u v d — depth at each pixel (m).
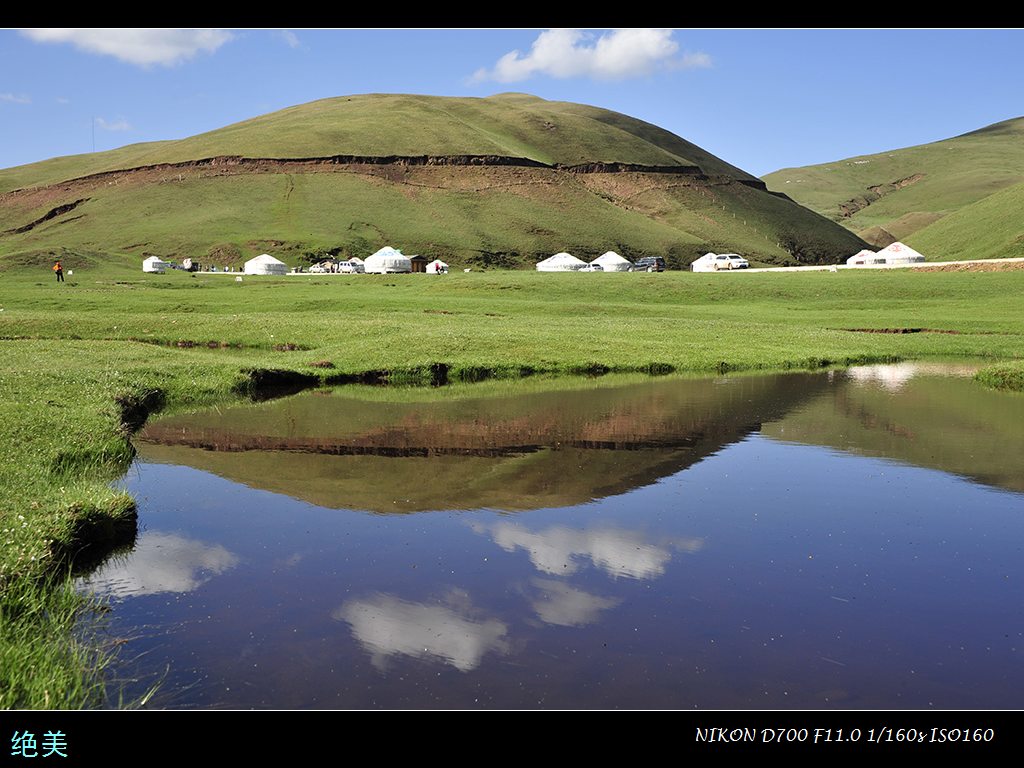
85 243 174.12
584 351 42.56
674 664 9.73
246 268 139.88
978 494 17.23
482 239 189.88
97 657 9.66
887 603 11.51
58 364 30.84
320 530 14.47
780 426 25.05
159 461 19.77
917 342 50.94
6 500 13.48
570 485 17.72
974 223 168.38
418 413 27.25
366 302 70.31
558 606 11.28
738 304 80.50
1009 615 11.14
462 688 9.16
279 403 29.41
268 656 9.79
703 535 14.41
